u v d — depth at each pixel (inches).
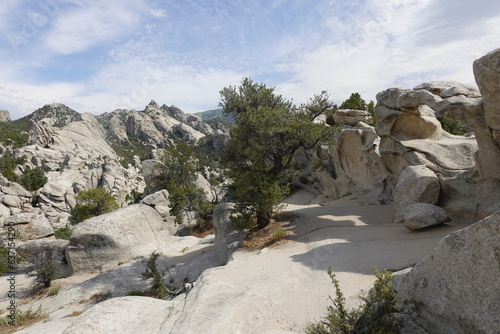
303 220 871.7
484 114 613.3
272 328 342.0
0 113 7313.0
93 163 3548.2
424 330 277.9
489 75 504.7
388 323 265.4
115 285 908.6
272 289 439.8
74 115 6560.0
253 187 799.1
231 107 1016.2
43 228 1573.6
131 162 4498.0
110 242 1090.7
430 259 283.9
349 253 550.0
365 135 1267.2
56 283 1024.9
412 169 821.9
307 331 322.0
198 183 2027.6
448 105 671.1
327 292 414.0
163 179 1815.9
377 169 1169.4
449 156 837.2
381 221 818.8
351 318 273.9
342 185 1469.0
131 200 3152.1
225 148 973.8
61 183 2910.9
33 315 746.8
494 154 648.4
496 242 225.3
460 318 243.8
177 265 991.0
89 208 1931.6
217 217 1010.7
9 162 3405.5
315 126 809.5
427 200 745.0
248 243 767.7
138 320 408.8
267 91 965.8
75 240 1087.0
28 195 2684.5
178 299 486.9
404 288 307.9
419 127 920.9
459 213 698.8
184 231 1598.2
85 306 808.9
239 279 504.1
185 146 1742.1
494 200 649.6
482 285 232.4
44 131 3986.2
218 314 363.9
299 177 2032.5
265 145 837.8
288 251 637.9
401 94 862.5
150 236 1216.2
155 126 6200.8
